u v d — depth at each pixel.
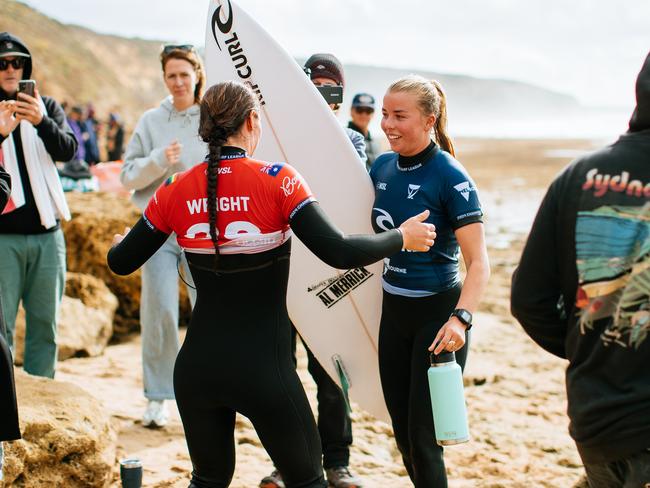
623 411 2.03
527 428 4.66
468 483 3.93
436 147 3.07
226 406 2.62
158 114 4.49
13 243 4.12
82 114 15.41
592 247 2.12
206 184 2.58
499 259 10.07
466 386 5.45
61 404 3.57
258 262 2.58
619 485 2.12
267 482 3.66
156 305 4.35
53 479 3.35
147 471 3.87
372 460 4.18
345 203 3.62
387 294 3.17
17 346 5.44
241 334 2.58
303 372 5.71
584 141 50.94
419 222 2.69
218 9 3.88
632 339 2.04
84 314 6.08
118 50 90.81
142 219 2.70
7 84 4.13
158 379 4.43
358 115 6.02
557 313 2.27
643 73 2.12
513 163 30.42
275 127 3.77
